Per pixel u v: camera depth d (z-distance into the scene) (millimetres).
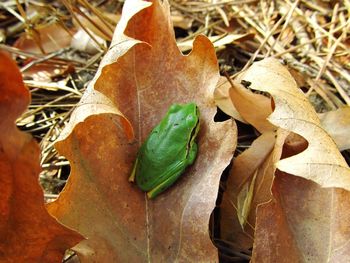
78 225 240
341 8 382
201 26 390
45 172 301
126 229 249
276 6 393
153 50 271
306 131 242
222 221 271
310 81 342
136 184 257
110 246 243
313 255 239
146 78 271
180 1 404
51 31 382
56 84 349
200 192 249
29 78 359
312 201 244
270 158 265
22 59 372
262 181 264
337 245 239
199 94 269
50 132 322
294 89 257
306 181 245
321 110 327
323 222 242
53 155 308
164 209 254
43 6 395
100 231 244
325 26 376
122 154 259
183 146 253
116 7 407
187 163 253
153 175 253
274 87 255
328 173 229
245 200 268
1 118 202
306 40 368
